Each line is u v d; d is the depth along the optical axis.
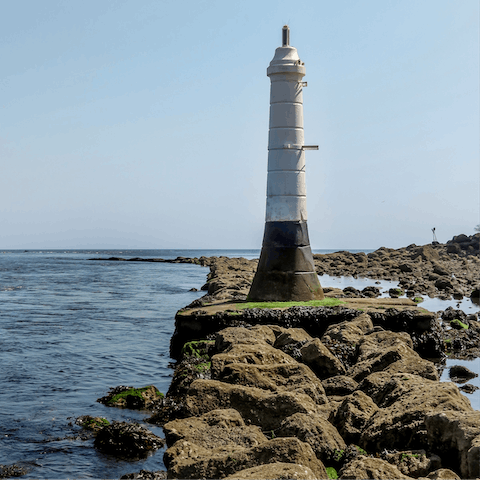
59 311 36.38
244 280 41.19
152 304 40.50
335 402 12.52
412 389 10.83
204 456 8.80
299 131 23.08
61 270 94.56
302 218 23.12
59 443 12.46
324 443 9.75
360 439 10.00
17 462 11.40
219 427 9.98
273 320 20.48
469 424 8.66
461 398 10.37
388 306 21.78
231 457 8.48
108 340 25.56
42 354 22.44
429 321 20.52
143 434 12.19
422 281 49.19
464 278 52.34
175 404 14.22
